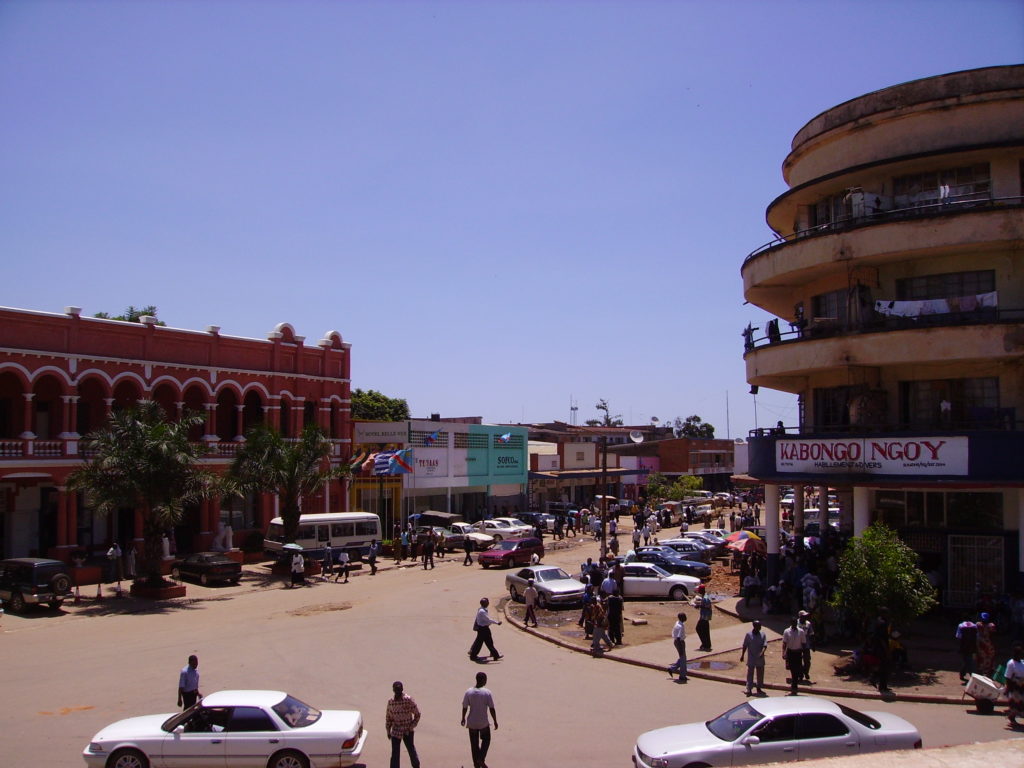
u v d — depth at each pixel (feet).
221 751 41.39
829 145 91.56
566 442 273.54
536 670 67.72
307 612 95.30
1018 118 80.02
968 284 79.51
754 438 92.73
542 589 99.14
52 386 124.67
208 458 133.80
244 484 123.13
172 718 43.88
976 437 73.00
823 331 87.97
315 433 130.52
